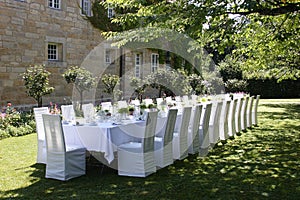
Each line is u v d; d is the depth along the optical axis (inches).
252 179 175.5
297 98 824.3
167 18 225.3
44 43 520.4
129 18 273.3
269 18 273.6
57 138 175.8
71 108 262.4
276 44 309.0
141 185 168.2
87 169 200.8
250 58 377.7
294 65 436.5
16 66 478.9
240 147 256.5
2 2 457.1
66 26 557.3
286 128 343.3
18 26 480.1
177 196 151.4
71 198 149.4
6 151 240.7
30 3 496.1
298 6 202.8
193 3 224.1
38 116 214.2
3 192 157.3
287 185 164.7
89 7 607.8
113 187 165.3
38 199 148.3
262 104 646.5
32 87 406.3
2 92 460.1
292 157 220.5
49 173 180.5
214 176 182.4
